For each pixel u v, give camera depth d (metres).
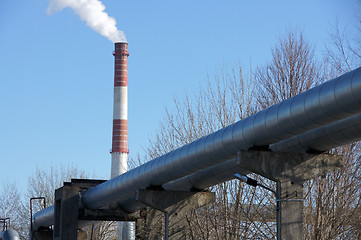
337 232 25.86
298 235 17.14
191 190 24.88
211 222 31.03
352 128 15.69
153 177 23.11
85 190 30.05
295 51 30.78
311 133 16.91
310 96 14.62
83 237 34.56
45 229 38.50
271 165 17.23
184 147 20.66
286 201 17.20
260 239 27.30
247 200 29.55
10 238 38.44
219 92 33.53
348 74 13.62
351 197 26.47
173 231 24.36
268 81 31.03
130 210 29.86
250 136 16.94
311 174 17.52
